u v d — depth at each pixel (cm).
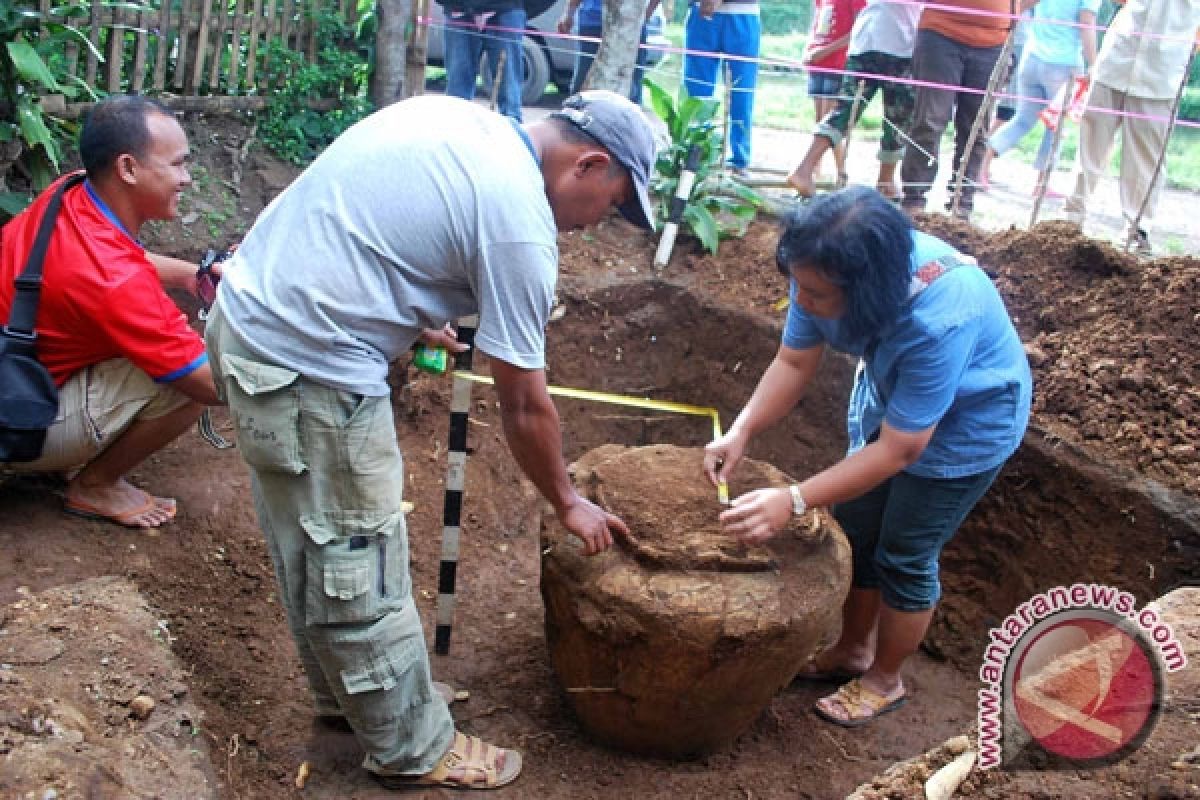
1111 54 588
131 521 331
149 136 297
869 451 259
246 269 225
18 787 205
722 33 656
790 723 323
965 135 626
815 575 275
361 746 279
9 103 392
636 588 262
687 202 508
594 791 286
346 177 216
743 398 466
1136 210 608
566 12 720
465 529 402
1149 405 363
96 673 247
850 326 246
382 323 220
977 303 256
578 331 474
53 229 298
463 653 340
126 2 457
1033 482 356
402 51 534
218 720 283
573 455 463
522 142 219
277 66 509
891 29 568
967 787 224
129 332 296
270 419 221
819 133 582
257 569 343
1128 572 331
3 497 327
